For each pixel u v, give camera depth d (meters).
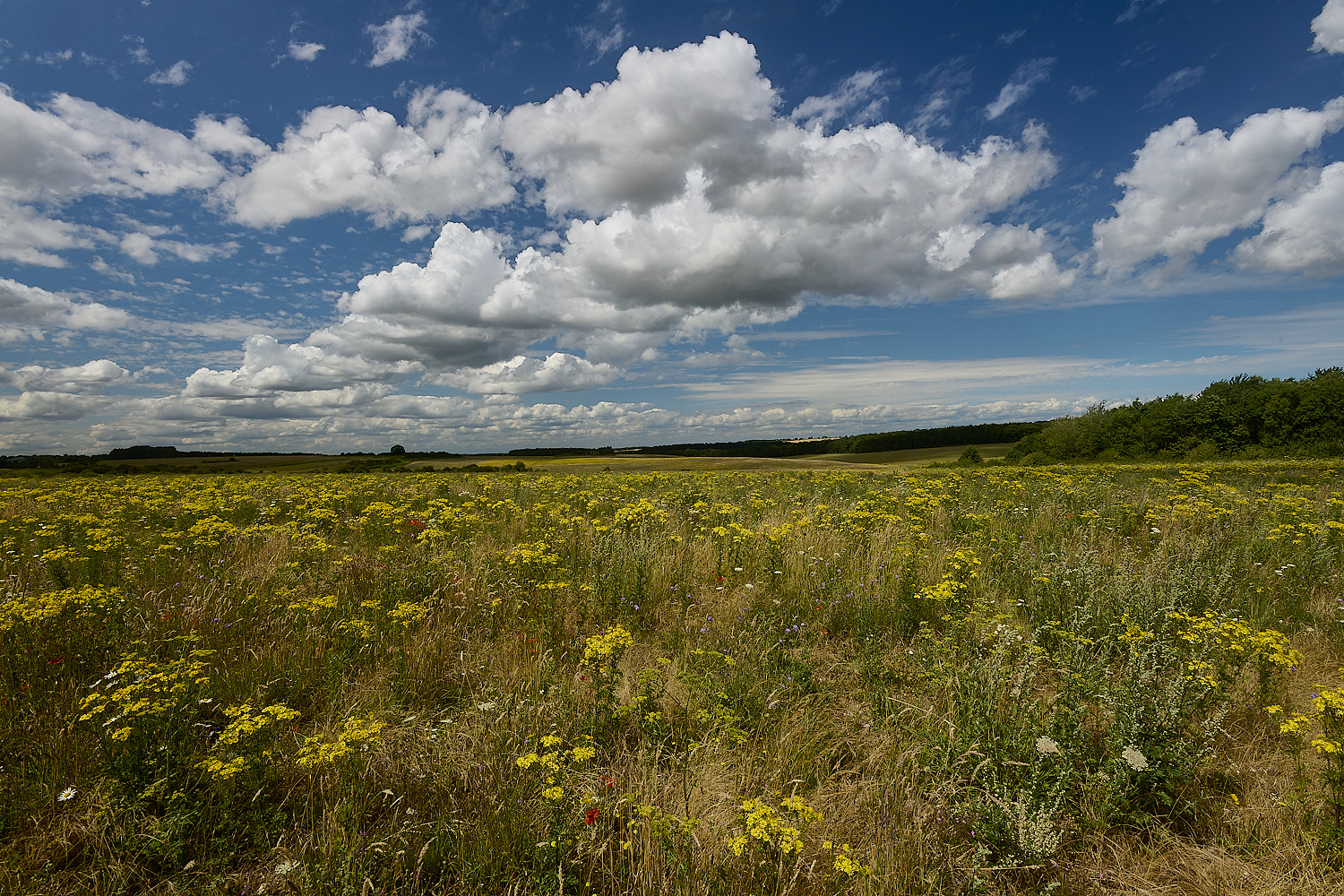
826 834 2.68
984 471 22.00
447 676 4.11
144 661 3.54
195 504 9.92
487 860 2.44
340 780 2.77
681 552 6.93
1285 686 3.82
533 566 5.98
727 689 3.71
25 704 3.41
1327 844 2.54
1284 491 11.72
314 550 6.71
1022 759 2.98
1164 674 3.57
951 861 2.54
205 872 2.43
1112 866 2.63
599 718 3.39
